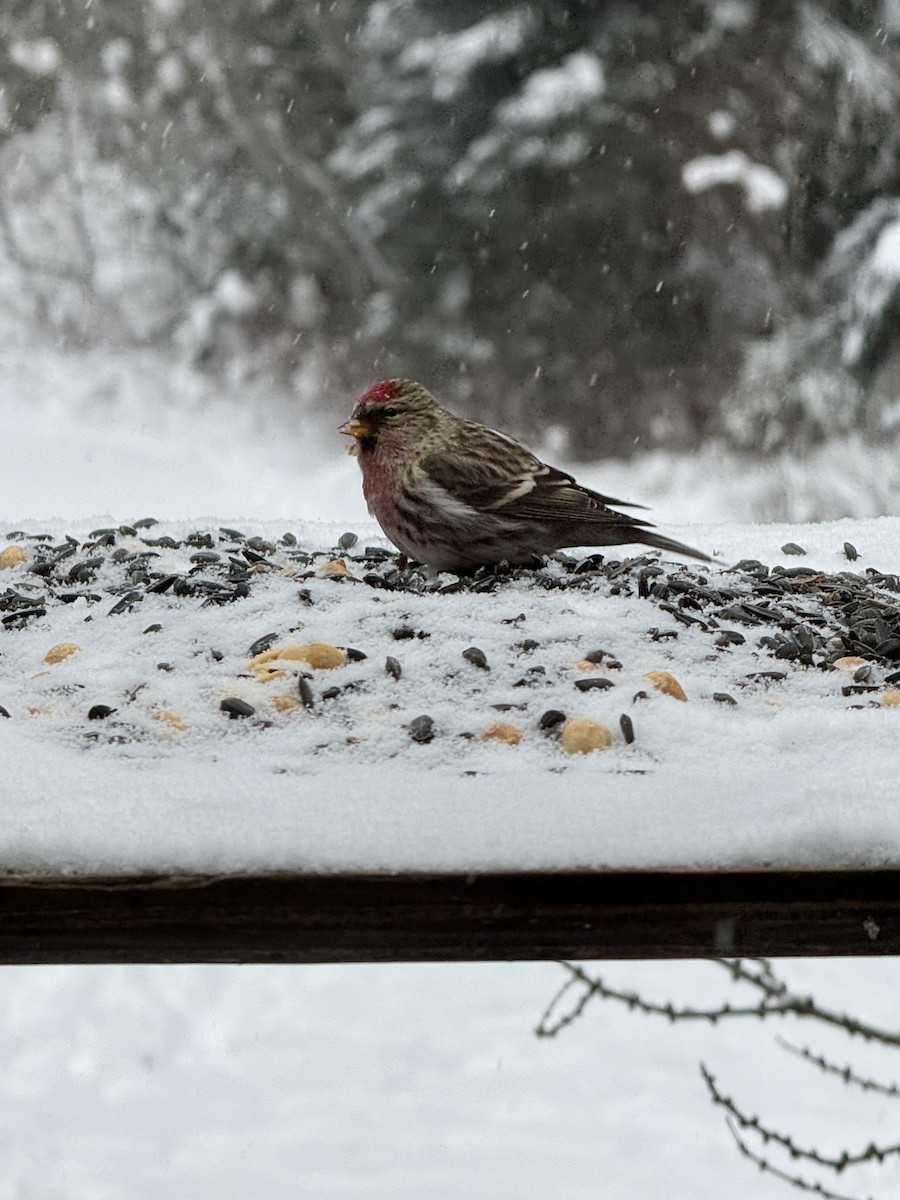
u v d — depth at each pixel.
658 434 17.42
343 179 18.59
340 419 17.72
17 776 2.62
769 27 16.86
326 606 3.82
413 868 2.23
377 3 18.19
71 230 18.83
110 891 2.24
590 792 2.50
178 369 17.91
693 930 2.28
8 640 3.61
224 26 19.28
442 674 3.29
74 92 19.08
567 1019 4.53
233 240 18.66
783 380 15.34
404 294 18.27
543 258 17.83
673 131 17.53
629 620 3.71
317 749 2.89
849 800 2.42
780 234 17.12
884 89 16.59
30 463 14.85
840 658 3.56
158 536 4.90
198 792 2.50
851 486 14.88
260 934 2.25
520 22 17.38
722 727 2.98
